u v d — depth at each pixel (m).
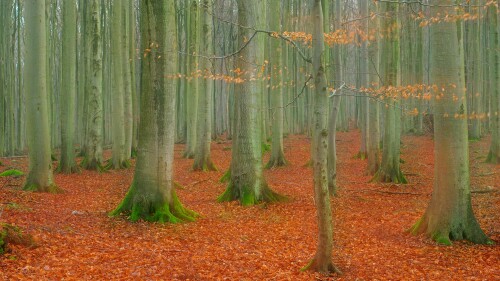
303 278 6.88
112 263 7.14
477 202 12.95
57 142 35.75
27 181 13.30
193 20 20.41
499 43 19.98
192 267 7.29
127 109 22.02
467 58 27.81
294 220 11.31
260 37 13.22
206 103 20.17
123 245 8.25
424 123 32.25
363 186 16.33
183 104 34.22
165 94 10.45
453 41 8.96
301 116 38.59
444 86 9.06
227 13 35.72
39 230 8.32
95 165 19.78
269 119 32.81
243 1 12.88
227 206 12.73
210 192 15.42
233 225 10.64
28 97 13.14
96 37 19.64
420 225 9.77
